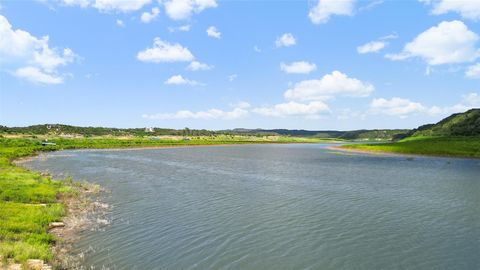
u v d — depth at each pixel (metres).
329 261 18.52
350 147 158.38
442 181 48.22
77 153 104.31
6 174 42.06
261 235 22.75
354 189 41.00
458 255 19.52
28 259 16.25
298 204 32.38
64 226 23.67
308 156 104.62
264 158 94.06
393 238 22.44
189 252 19.42
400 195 37.22
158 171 58.62
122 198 34.34
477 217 27.84
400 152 118.31
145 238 21.67
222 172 58.22
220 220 26.38
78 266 16.94
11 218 22.94
